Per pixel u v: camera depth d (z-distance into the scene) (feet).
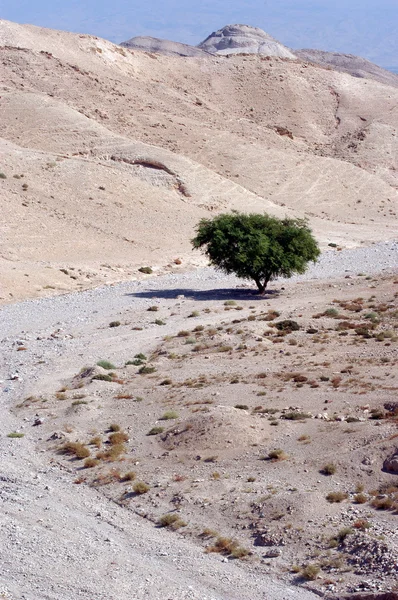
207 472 64.95
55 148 320.29
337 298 155.02
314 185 374.02
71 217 246.88
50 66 429.79
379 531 50.78
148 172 309.42
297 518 54.39
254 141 416.26
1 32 451.53
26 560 50.93
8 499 62.64
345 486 58.75
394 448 62.13
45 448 75.56
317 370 94.68
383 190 385.70
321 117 505.66
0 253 208.33
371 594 43.88
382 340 111.86
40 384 100.32
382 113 513.45
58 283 190.90
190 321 138.92
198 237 172.24
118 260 223.30
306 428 71.41
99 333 133.49
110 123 384.06
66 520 58.39
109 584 47.60
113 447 72.59
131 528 56.85
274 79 528.22
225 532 54.80
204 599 45.34
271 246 163.73
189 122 408.46
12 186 252.01
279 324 126.41
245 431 71.00
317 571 47.70
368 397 79.82
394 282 168.86
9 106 344.49
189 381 94.17
